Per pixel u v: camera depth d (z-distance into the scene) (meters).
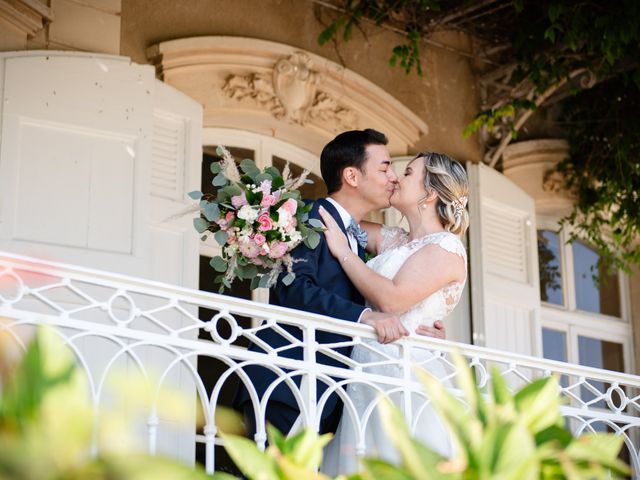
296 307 3.64
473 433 1.80
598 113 7.15
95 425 1.65
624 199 6.99
